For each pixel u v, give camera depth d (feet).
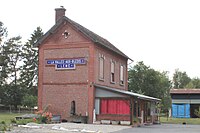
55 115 102.27
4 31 222.28
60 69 106.73
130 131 75.61
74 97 103.81
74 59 105.19
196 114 169.07
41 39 109.19
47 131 68.39
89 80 102.32
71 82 104.73
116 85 122.42
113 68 120.47
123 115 97.96
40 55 109.70
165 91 221.46
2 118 113.39
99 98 101.76
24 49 226.79
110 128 82.53
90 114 100.63
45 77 108.47
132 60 137.39
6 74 218.38
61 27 107.65
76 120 100.07
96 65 104.99
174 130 83.66
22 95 215.92
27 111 206.28
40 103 108.06
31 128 75.05
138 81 199.62
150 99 114.52
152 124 119.03
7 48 220.02
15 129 70.74
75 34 105.81
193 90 176.76
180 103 176.96
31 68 225.15
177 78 378.94
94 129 76.95
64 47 106.83
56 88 106.63
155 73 202.08
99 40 109.09
